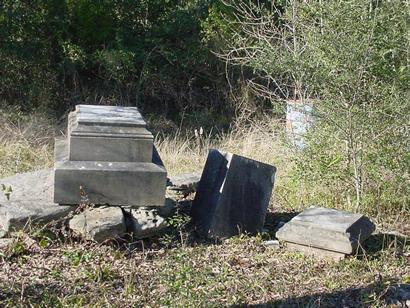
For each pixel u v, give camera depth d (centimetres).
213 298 536
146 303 521
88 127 611
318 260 616
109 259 587
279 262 611
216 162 673
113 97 1479
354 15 736
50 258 580
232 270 589
